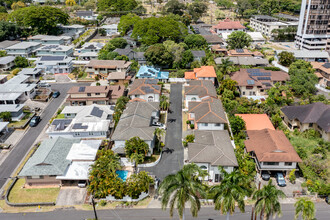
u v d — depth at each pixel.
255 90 96.50
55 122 75.50
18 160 65.88
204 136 65.50
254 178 59.62
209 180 58.97
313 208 41.75
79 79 109.88
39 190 57.47
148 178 55.34
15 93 89.44
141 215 51.84
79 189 57.72
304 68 109.69
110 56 120.81
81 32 167.38
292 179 58.69
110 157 58.12
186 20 180.25
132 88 91.44
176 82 108.62
